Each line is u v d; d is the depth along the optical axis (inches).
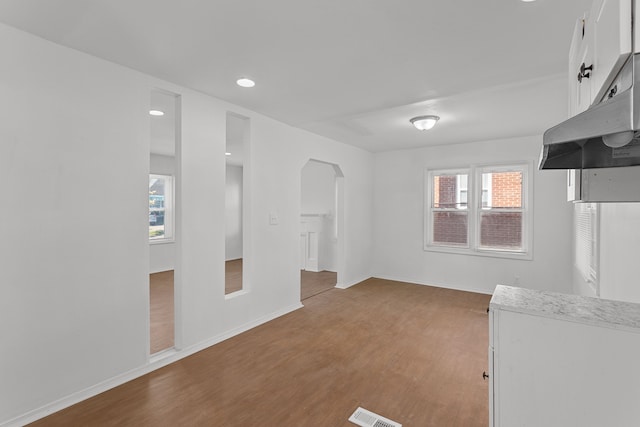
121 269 95.2
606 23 38.0
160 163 257.9
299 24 74.0
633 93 29.4
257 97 122.1
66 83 84.2
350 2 65.9
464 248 205.0
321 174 270.5
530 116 144.9
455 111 137.9
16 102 76.3
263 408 84.0
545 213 178.1
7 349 75.2
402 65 95.0
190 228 114.2
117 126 94.3
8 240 75.3
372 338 129.0
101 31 77.2
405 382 96.7
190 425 77.3
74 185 85.7
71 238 85.2
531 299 51.5
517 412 48.1
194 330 115.6
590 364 43.1
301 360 110.2
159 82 105.0
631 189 54.2
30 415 78.0
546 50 85.4
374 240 239.5
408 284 217.9
